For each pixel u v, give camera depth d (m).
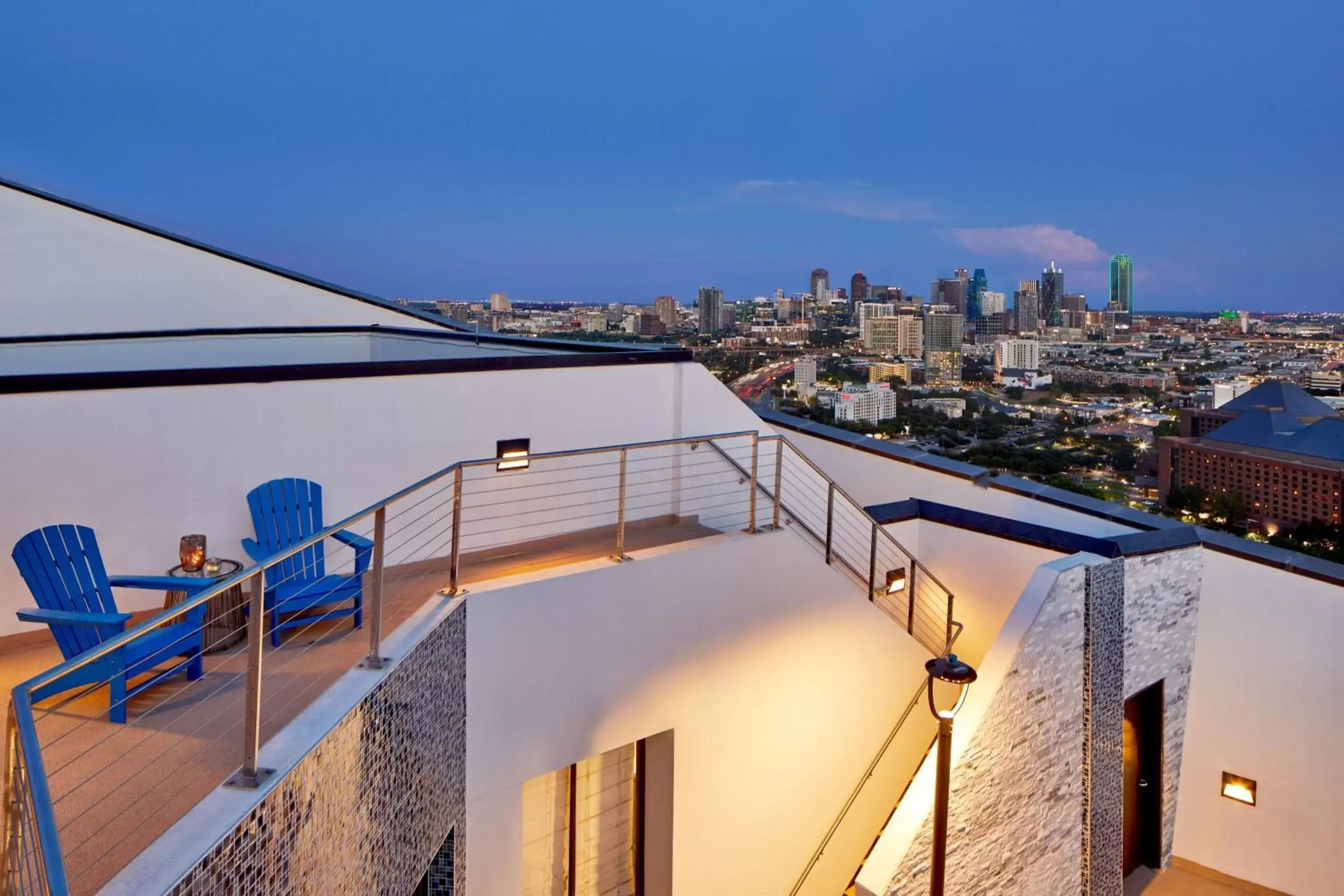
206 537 5.89
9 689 4.67
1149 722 8.66
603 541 7.62
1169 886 8.45
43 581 4.47
